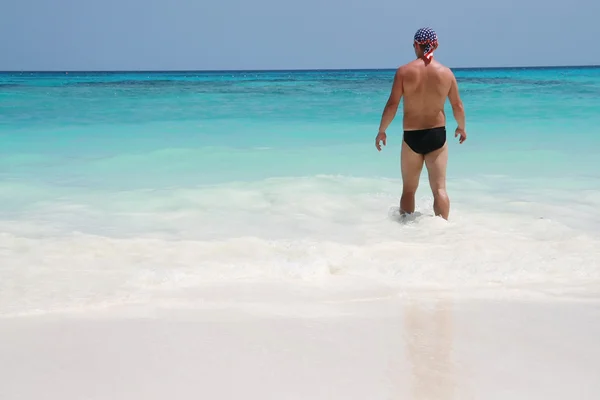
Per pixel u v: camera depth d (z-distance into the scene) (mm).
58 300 4242
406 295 4453
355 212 7070
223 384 3049
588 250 5520
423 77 6582
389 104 6754
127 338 3633
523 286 4668
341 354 3412
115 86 44875
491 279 4801
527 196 7938
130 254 5359
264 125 15820
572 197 7887
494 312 4109
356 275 4898
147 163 10227
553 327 3848
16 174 9273
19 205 7359
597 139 12984
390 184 8508
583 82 43656
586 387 3041
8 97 26859
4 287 4484
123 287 4539
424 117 6660
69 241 5641
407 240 5922
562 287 4645
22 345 3525
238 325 3844
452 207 7324
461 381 3092
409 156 6781
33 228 6297
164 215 6891
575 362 3334
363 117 17688
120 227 6398
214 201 7512
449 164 10289
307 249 5465
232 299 4324
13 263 5055
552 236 6086
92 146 12109
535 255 5359
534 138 13211
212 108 21016
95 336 3662
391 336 3682
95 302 4219
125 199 7629
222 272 4863
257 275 4848
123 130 14711
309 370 3213
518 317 4023
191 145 12281
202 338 3639
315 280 4766
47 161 10383
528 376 3156
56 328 3781
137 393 2959
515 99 23703
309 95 29766
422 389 3004
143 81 62469
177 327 3811
